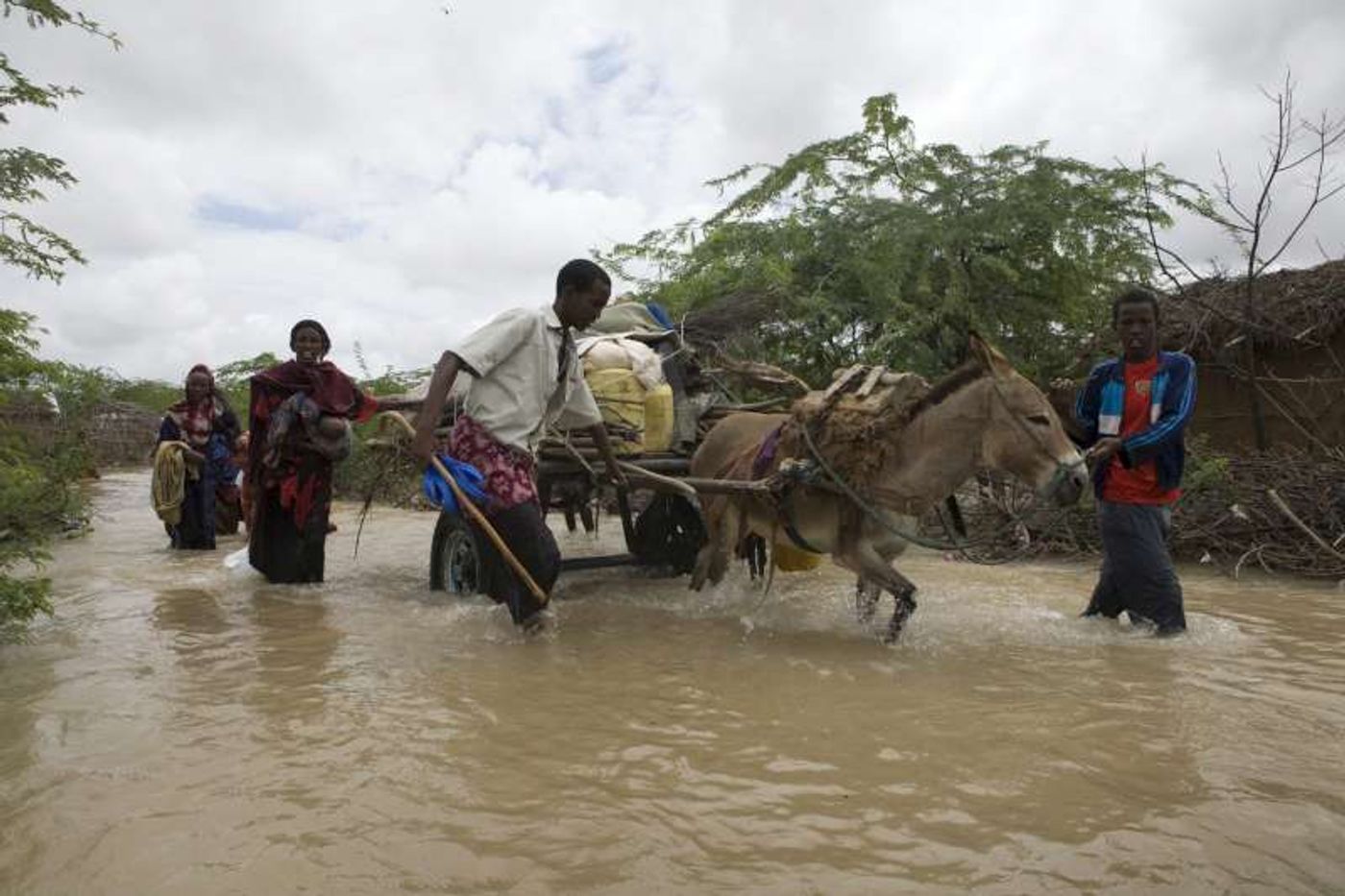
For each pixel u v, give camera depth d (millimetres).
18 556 5070
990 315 10945
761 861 2326
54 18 4859
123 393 28406
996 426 4562
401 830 2492
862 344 11273
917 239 10609
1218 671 4094
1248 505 7234
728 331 10758
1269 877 2242
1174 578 4809
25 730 3281
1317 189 7855
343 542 9391
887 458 4789
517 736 3238
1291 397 8969
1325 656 4383
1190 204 10750
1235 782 2824
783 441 5090
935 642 4684
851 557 4844
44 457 5898
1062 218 10461
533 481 4910
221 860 2318
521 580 4695
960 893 2172
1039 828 2514
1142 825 2525
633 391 6027
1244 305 9008
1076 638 4781
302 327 6641
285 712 3494
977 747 3137
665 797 2715
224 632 4922
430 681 3938
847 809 2639
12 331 5051
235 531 10570
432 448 4645
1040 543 7844
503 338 4680
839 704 3623
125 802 2658
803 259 11484
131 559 8148
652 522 6617
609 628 5035
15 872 2258
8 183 4926
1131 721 3396
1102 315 10891
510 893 2174
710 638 4801
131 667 4156
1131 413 4793
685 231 12938
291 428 6465
